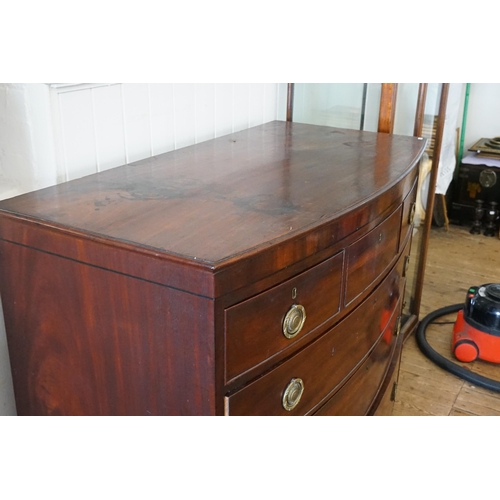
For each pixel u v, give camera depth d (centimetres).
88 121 127
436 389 202
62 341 105
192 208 106
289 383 103
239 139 166
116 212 103
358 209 109
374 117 189
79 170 127
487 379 204
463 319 222
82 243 94
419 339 227
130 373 97
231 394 91
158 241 90
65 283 100
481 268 293
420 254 225
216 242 90
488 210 335
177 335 89
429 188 213
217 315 84
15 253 104
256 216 102
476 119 363
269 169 133
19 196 112
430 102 200
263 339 94
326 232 101
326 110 197
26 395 116
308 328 105
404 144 162
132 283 91
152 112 145
